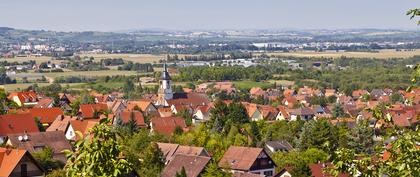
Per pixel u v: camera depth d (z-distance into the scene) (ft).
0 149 208.33
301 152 308.19
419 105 470.39
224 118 400.88
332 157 61.46
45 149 241.55
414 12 60.34
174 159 258.78
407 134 59.88
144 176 239.09
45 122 391.86
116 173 55.06
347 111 566.36
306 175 249.34
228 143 330.75
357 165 59.77
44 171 201.77
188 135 333.62
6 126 304.50
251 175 245.24
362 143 288.71
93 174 55.36
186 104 603.26
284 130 385.09
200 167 248.93
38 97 566.77
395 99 619.26
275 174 270.67
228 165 264.11
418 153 58.29
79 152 56.18
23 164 197.06
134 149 285.02
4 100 460.96
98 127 57.57
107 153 56.18
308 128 349.82
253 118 510.17
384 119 64.08
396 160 58.95
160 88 609.42
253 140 349.00
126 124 389.60
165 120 402.31
